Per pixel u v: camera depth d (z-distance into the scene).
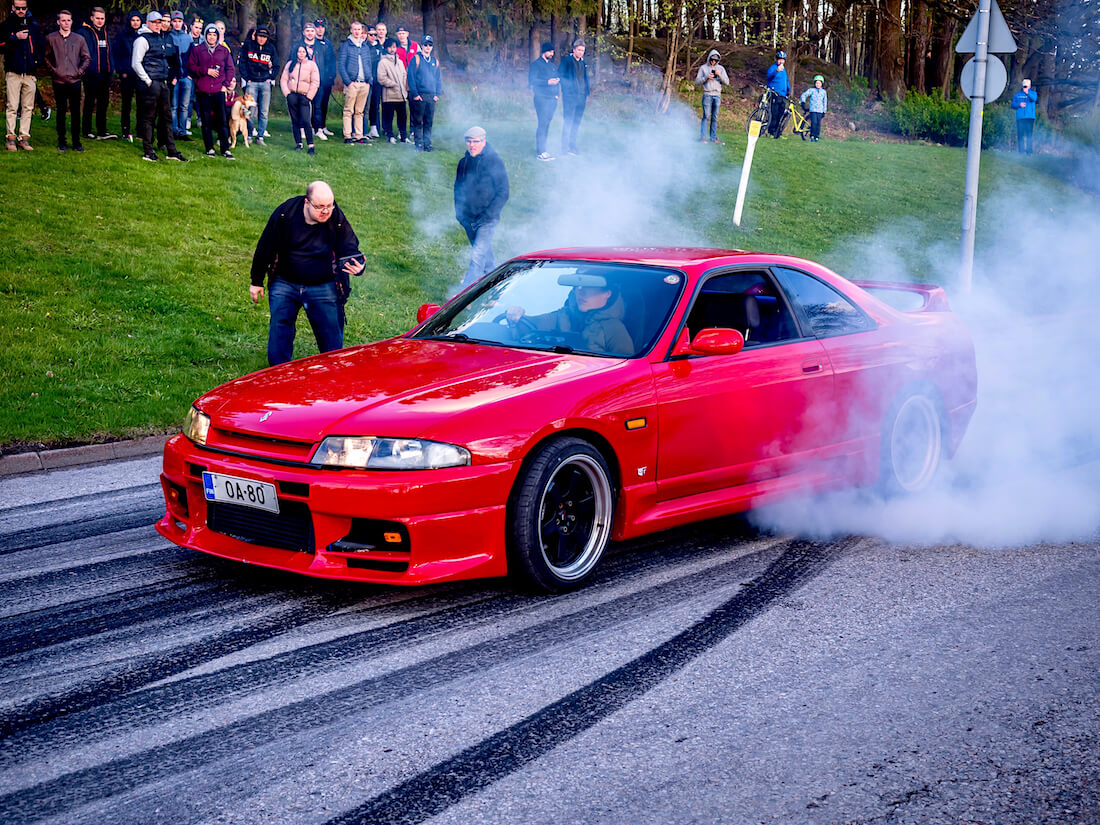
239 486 4.43
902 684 3.69
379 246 15.02
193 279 12.23
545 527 4.50
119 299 11.11
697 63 38.09
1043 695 3.61
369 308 12.48
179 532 4.84
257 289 8.11
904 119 36.69
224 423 4.60
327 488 4.17
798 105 30.52
